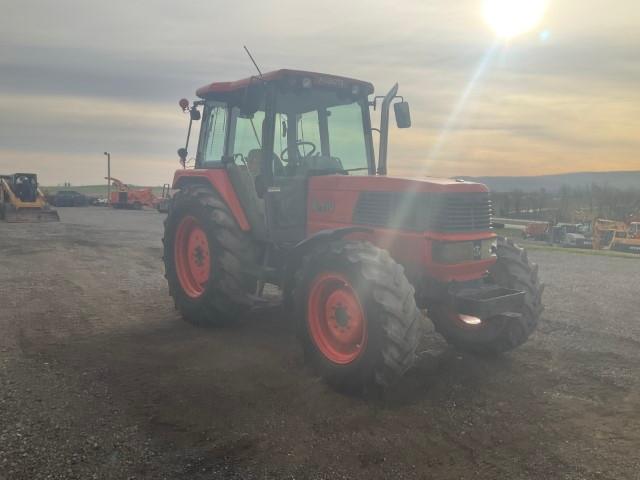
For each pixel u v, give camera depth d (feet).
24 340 16.79
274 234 17.25
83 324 18.95
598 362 15.52
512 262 15.83
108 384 13.25
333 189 16.28
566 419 11.71
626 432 11.12
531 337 18.04
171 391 12.89
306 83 16.94
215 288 17.74
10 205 78.38
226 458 9.86
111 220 82.74
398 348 11.98
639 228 91.81
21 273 29.48
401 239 14.44
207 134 21.08
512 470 9.60
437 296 14.33
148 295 24.18
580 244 98.89
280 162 17.60
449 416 11.78
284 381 13.65
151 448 10.15
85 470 9.30
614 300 24.41
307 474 9.37
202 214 18.49
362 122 19.29
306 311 13.98
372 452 10.16
